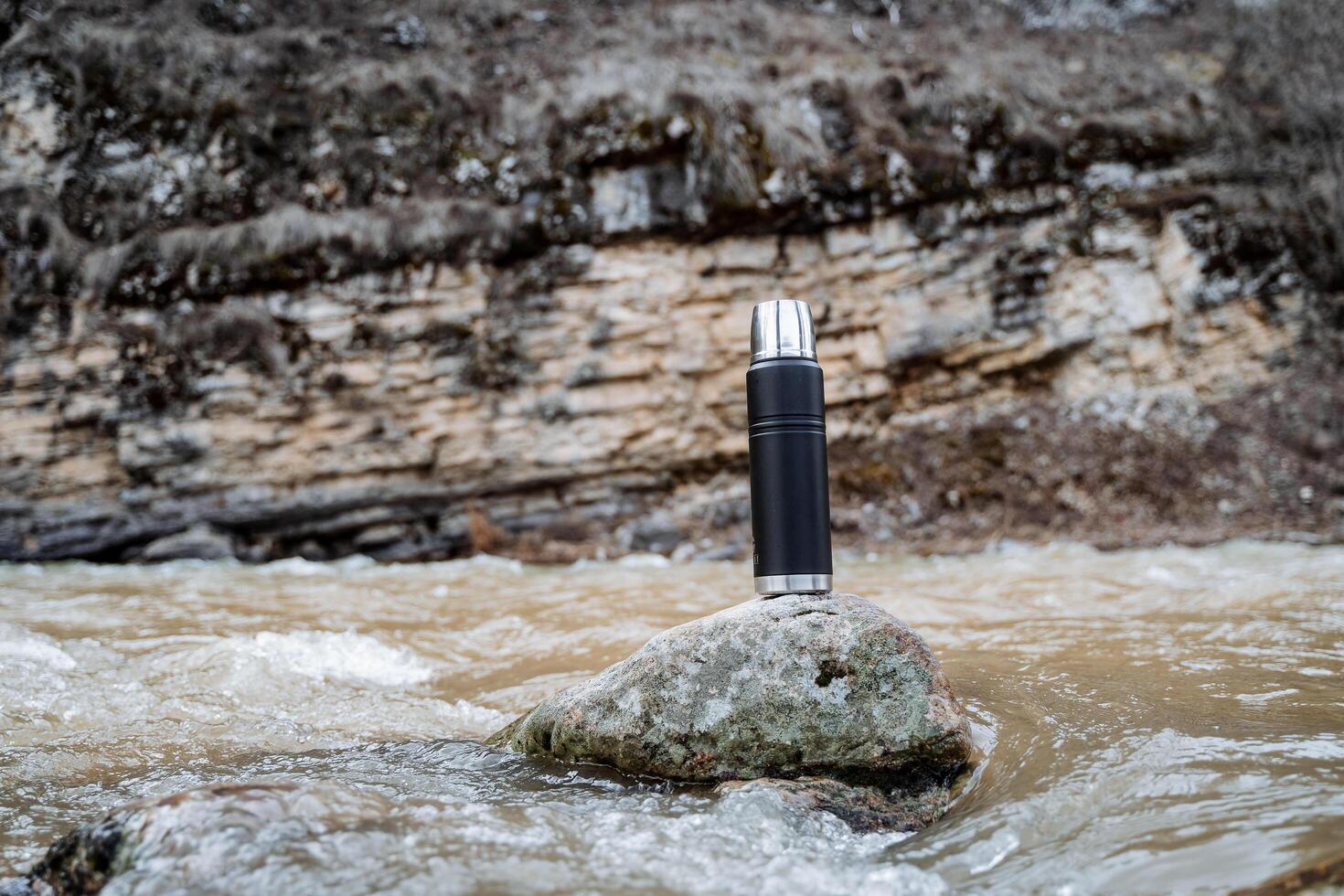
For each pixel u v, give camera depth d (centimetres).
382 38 916
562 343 787
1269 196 886
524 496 783
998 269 849
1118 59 1000
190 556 716
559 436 780
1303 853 132
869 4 1102
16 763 209
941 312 842
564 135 827
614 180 809
